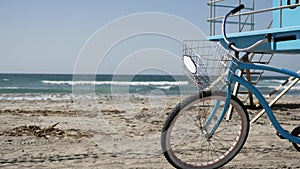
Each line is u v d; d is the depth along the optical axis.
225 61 3.43
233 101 3.63
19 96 18.66
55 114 9.08
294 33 5.07
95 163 4.31
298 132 3.83
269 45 5.55
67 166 4.18
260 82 44.91
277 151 4.91
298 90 29.05
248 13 6.35
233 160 4.42
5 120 7.85
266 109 3.73
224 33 3.54
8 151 4.86
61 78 57.34
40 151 4.88
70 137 5.82
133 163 4.31
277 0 6.97
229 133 4.74
